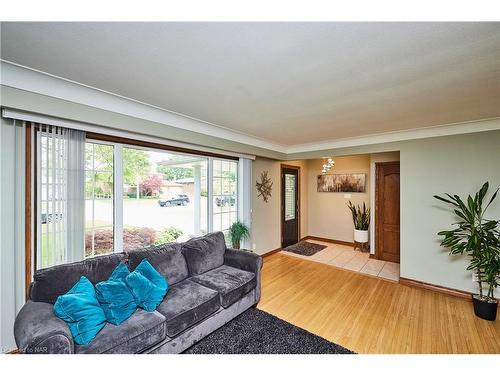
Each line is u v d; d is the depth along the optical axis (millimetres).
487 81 1775
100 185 2322
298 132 3432
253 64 1557
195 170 3646
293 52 1413
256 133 3498
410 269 3309
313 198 6227
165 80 1791
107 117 2107
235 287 2293
